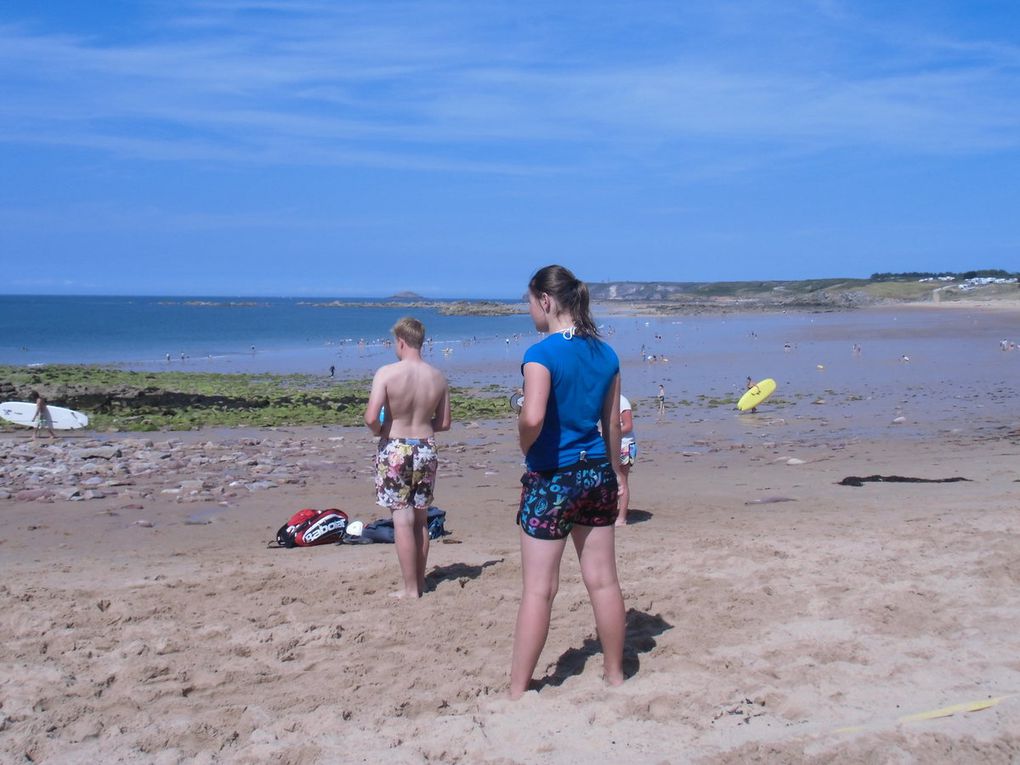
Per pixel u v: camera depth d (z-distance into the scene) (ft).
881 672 14.65
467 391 101.45
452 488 42.34
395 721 13.37
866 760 11.96
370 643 17.33
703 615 17.93
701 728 12.82
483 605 19.72
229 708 13.96
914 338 181.16
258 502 37.78
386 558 25.18
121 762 12.34
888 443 57.06
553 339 13.69
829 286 618.03
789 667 14.99
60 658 16.39
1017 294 391.65
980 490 35.83
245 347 202.49
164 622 18.63
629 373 120.06
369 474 46.60
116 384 96.22
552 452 13.74
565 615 18.60
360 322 369.50
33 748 12.69
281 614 19.10
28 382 91.66
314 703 14.21
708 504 35.78
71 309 566.77
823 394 90.79
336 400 87.66
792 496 37.29
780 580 20.11
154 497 38.86
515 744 12.53
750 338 195.31
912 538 23.63
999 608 17.52
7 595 20.81
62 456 51.21
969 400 82.48
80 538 30.45
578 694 14.05
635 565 22.27
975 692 13.82
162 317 424.87
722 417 74.59
